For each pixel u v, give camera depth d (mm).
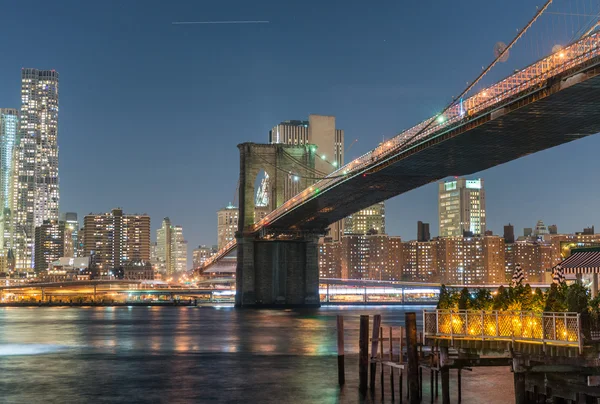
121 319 154250
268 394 47250
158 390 49281
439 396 43969
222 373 56844
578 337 31078
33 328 118188
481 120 97188
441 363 38281
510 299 36875
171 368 60156
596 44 75938
